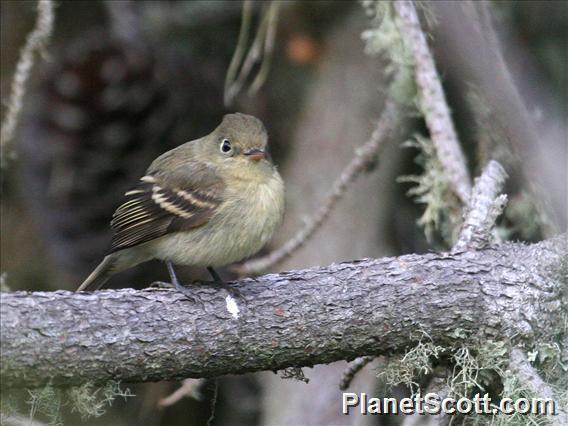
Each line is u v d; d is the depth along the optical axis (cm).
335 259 1341
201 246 955
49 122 1399
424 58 1109
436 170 1138
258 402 1439
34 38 1070
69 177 1415
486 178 994
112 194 1430
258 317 845
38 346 768
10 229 1473
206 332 829
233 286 862
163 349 816
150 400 1430
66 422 1218
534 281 873
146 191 977
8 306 767
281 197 977
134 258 1006
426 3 1122
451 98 1271
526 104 1077
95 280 1030
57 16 1482
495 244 909
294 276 875
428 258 887
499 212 905
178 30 1460
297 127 1457
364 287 864
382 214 1398
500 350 859
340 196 1136
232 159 960
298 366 872
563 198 880
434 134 1101
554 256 884
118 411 1420
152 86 1397
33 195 1426
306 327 851
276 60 1482
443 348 870
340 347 861
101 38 1431
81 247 1441
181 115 1422
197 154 989
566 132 1043
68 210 1433
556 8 1327
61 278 1444
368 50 1227
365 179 1396
